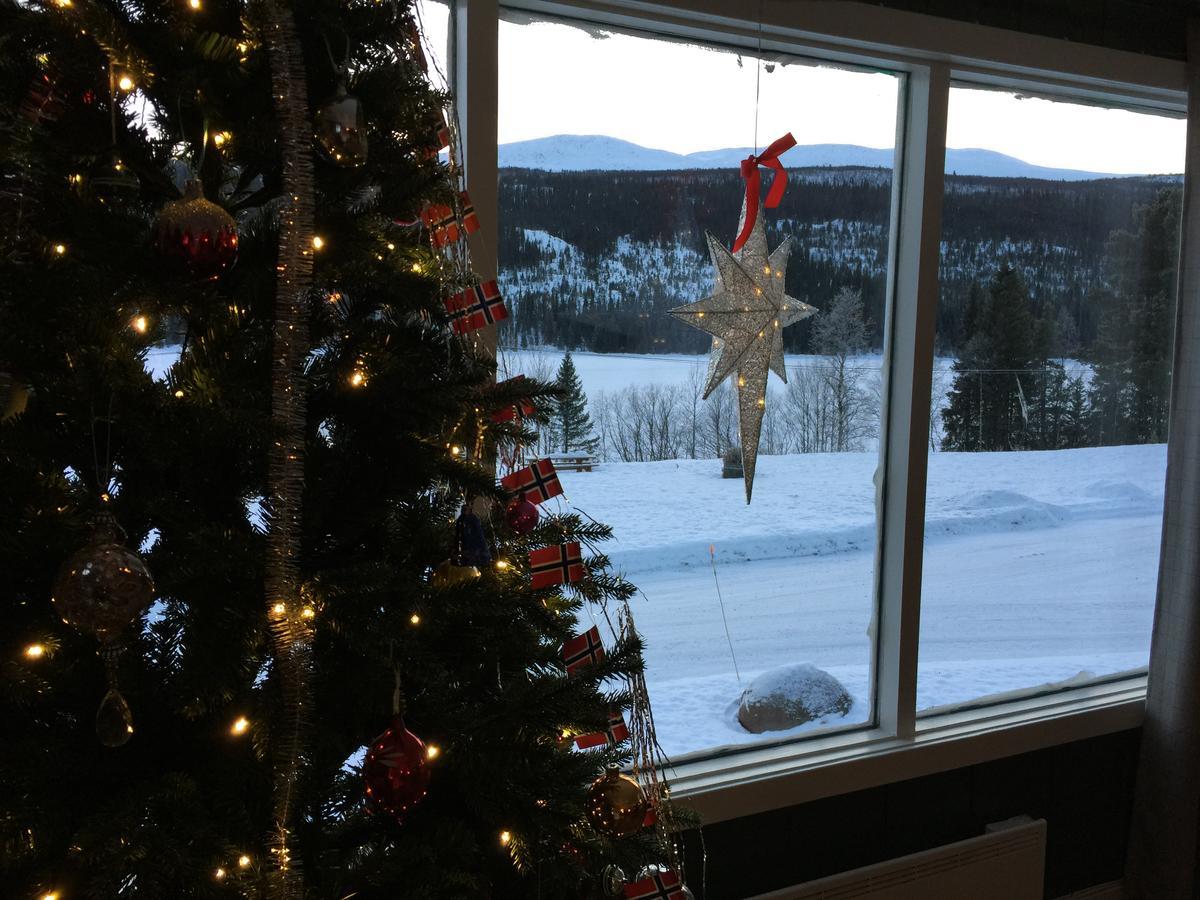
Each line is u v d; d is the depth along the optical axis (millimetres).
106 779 934
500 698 1138
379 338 1023
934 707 2455
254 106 964
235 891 896
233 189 1173
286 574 881
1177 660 2447
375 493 1053
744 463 1902
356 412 1025
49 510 835
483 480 1069
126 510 947
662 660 2092
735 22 1924
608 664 1229
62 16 823
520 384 1131
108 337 827
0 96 888
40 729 940
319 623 956
